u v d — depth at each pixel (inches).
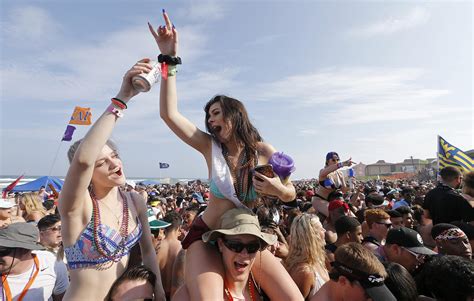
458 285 90.0
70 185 69.4
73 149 81.0
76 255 76.2
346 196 437.4
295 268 131.3
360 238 173.8
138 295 78.6
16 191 631.2
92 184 83.2
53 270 122.3
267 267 89.1
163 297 91.1
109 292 77.8
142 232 92.2
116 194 89.1
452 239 135.6
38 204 254.8
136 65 77.1
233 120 87.9
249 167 88.3
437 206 183.8
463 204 173.2
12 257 110.5
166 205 495.8
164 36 88.7
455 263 95.2
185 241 90.7
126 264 85.7
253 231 80.9
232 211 85.1
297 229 137.9
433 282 96.6
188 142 90.4
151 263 92.6
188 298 79.4
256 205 91.1
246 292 89.7
